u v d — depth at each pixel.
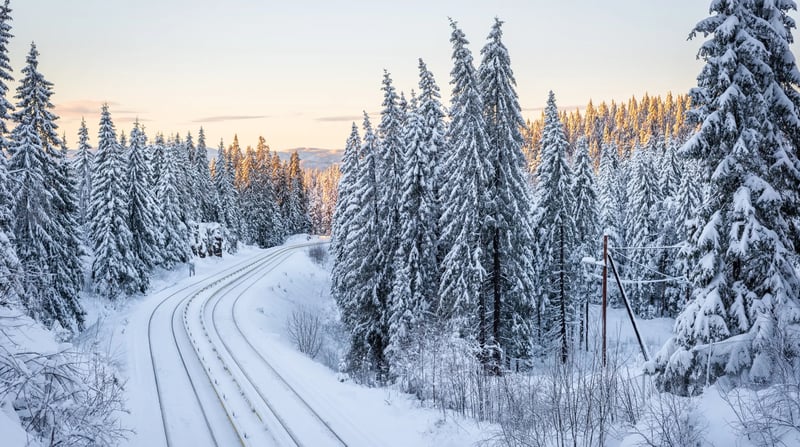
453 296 21.67
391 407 13.98
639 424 8.44
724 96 9.98
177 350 21.73
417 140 24.03
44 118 28.86
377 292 26.25
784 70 10.41
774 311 9.45
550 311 32.38
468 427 11.94
